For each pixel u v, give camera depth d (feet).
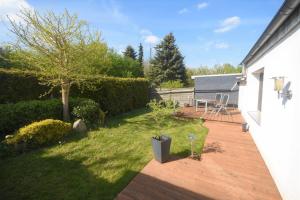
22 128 15.31
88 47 21.20
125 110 33.27
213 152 15.06
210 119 26.99
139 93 38.58
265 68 14.42
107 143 16.76
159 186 10.41
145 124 24.07
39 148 15.23
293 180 8.39
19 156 13.61
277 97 11.07
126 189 10.12
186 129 21.79
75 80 21.26
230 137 18.90
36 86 21.03
